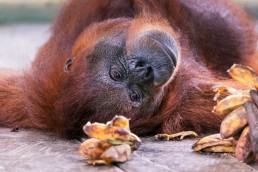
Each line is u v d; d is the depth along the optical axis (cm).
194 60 890
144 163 584
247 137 572
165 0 927
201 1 980
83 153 591
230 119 583
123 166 575
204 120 773
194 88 811
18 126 796
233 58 976
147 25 749
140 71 707
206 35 956
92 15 920
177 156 611
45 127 762
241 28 1005
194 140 707
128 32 750
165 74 700
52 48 884
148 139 721
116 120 592
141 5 912
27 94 779
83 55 747
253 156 569
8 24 2234
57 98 740
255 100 583
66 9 983
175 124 759
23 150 657
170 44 721
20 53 1554
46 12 2280
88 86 725
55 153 640
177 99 780
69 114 725
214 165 571
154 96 731
